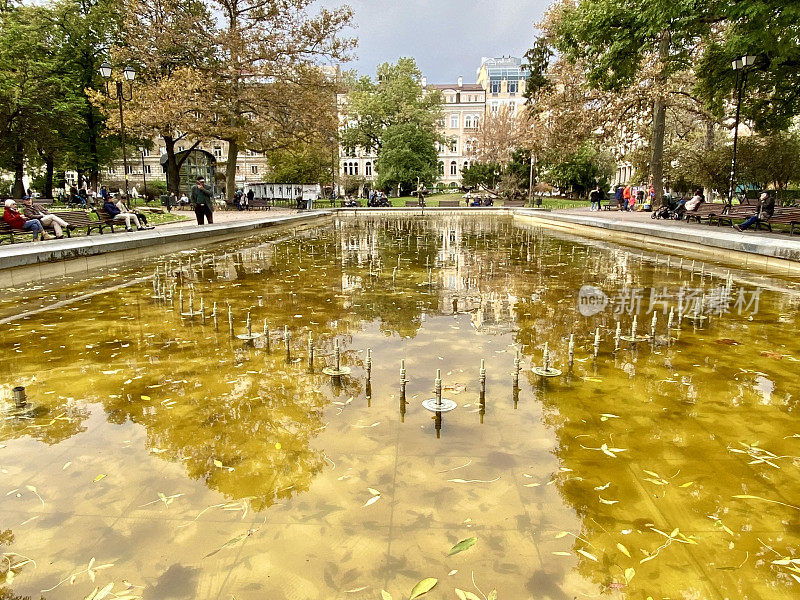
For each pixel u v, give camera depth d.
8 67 26.48
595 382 3.78
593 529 2.14
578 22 19.44
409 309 6.11
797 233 12.36
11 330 5.19
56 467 2.65
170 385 3.72
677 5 13.94
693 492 2.41
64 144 30.67
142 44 25.25
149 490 2.44
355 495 2.38
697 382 3.77
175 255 11.44
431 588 1.82
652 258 10.80
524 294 7.00
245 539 2.09
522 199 40.50
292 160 40.31
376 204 39.66
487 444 2.85
